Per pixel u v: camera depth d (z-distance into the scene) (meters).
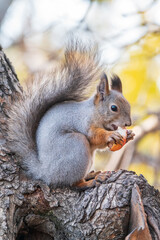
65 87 10.06
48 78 10.05
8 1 15.52
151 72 15.39
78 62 10.16
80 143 9.31
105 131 9.95
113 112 10.32
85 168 9.14
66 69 10.10
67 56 10.23
